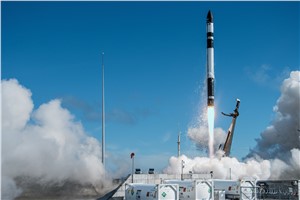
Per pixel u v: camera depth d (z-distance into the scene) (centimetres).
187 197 7019
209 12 11612
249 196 7275
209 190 7056
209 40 11544
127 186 7350
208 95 11369
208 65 11425
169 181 7506
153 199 6612
